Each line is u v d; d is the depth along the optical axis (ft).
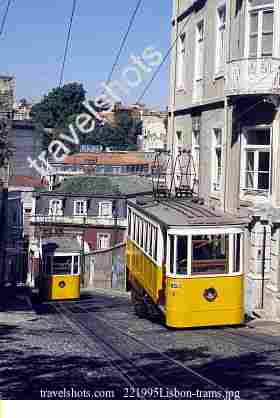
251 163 66.03
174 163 91.61
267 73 61.11
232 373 36.01
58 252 104.94
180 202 61.72
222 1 71.00
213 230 51.01
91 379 34.04
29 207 189.16
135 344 46.29
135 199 72.95
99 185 185.68
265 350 43.50
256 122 63.93
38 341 47.19
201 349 43.75
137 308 66.13
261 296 64.64
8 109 103.91
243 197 66.28
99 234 182.91
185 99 87.20
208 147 76.79
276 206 61.57
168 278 50.98
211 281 51.06
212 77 74.79
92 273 169.58
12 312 73.51
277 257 62.95
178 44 91.30
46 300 104.01
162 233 53.26
